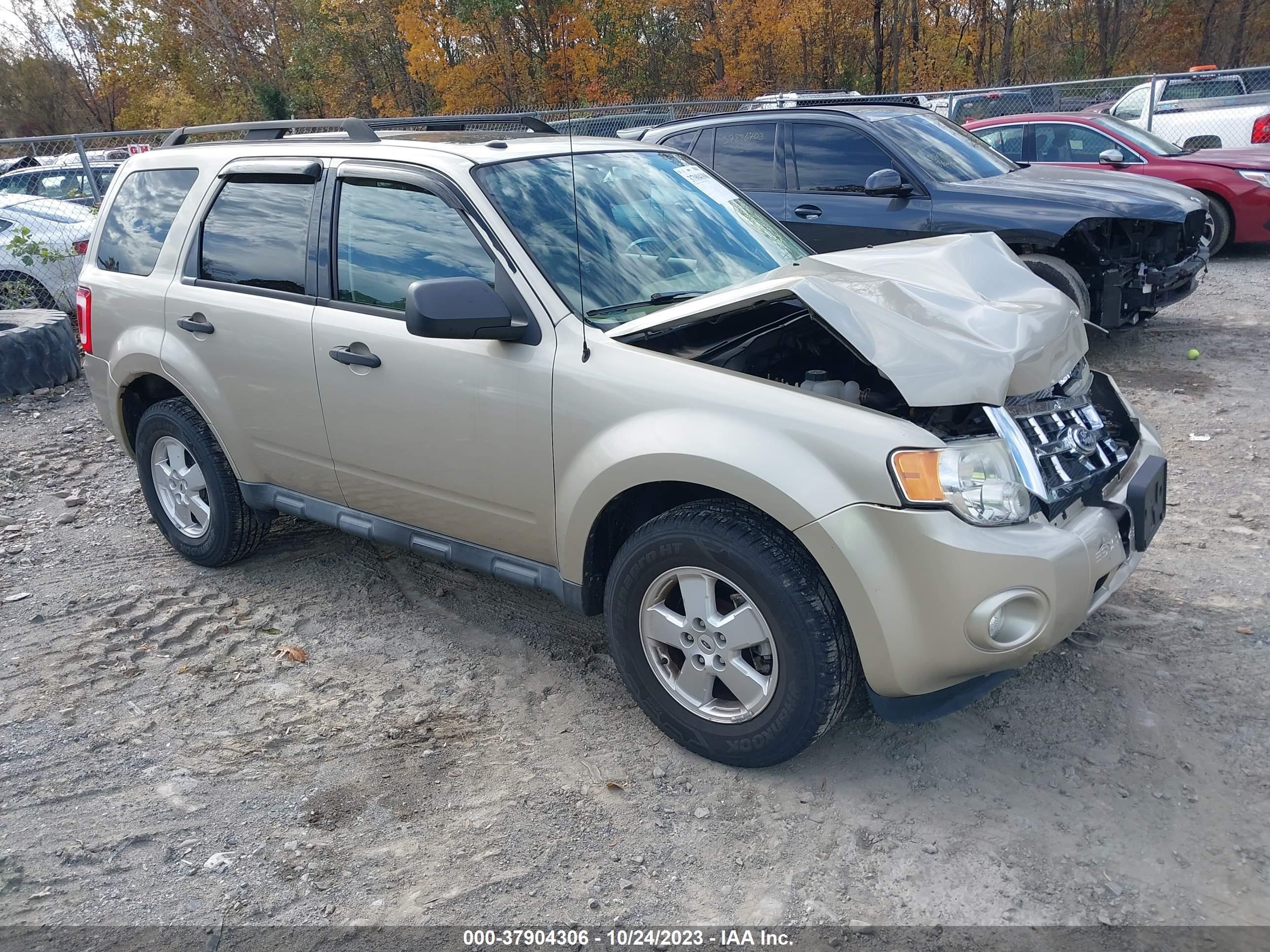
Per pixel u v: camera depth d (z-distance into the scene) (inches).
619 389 119.4
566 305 128.1
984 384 105.7
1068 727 127.0
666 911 101.7
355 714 139.2
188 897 106.0
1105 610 155.3
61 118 1871.3
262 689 146.5
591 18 1307.8
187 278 171.0
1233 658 140.3
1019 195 281.4
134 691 146.7
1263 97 530.0
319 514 161.8
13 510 223.6
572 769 124.6
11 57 1830.7
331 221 151.1
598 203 144.3
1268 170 412.8
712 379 115.0
